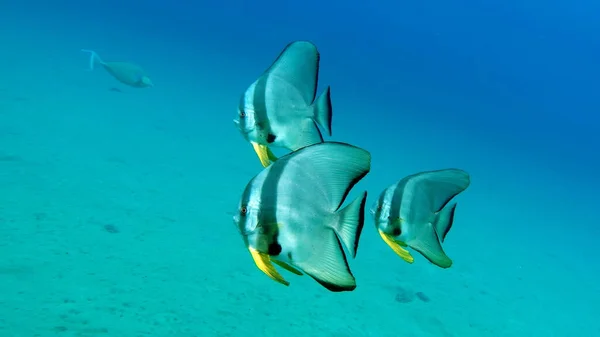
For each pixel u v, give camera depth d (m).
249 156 14.11
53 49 23.20
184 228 7.91
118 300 5.35
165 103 18.70
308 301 6.48
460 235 11.66
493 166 24.09
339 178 1.58
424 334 6.43
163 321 5.16
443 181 2.39
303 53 2.25
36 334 4.42
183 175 10.88
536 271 10.34
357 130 24.31
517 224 14.09
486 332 6.96
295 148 2.29
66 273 5.64
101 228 7.09
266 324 5.64
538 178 24.38
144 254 6.64
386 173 16.28
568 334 7.59
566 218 16.69
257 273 6.89
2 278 5.20
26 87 15.10
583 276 10.82
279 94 2.21
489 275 9.39
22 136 10.41
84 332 4.63
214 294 6.03
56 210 7.29
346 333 5.90
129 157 11.08
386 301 7.11
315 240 1.57
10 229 6.33
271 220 1.60
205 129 16.14
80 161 9.87
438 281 8.45
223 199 9.94
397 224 2.31
